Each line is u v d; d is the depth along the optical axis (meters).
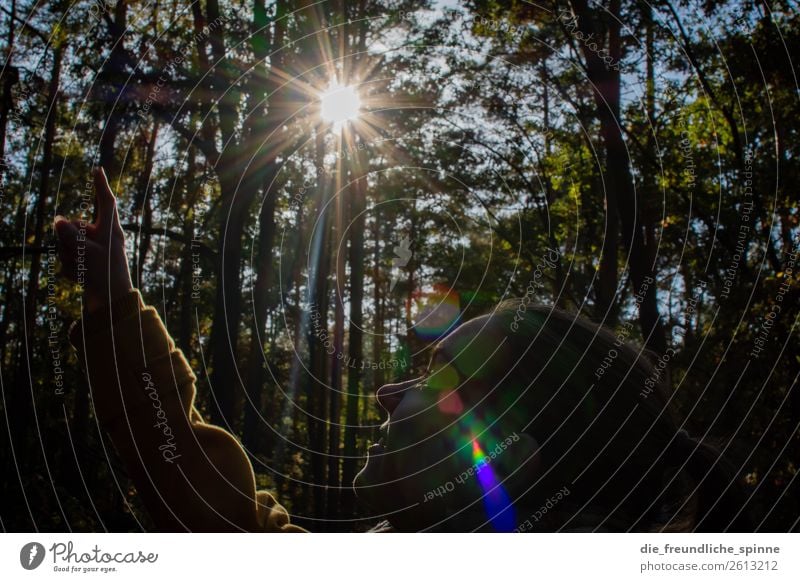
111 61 8.06
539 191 11.37
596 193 12.00
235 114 10.30
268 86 10.29
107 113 8.31
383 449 1.29
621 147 8.01
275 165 11.15
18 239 10.17
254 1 10.55
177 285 16.41
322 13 10.71
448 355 1.21
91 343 1.24
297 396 16.80
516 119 9.48
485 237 11.88
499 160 10.15
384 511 1.25
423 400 1.22
